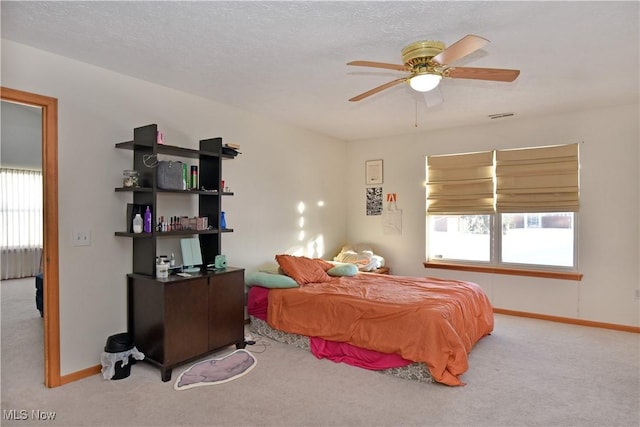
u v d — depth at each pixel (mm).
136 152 3141
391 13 2164
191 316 3020
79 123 2875
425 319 2838
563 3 2055
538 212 4539
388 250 5645
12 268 7062
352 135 5586
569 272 4383
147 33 2432
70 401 2527
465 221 5121
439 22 2266
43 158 2723
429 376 2820
